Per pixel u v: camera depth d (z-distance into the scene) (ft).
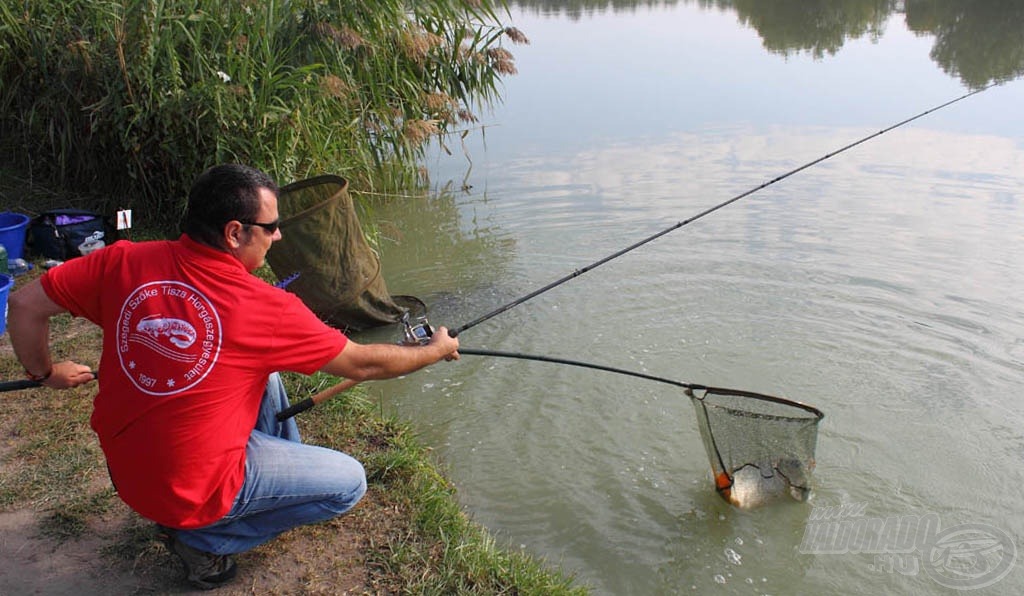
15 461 12.91
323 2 25.67
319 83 23.72
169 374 8.33
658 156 35.32
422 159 33.71
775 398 13.55
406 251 26.58
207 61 22.35
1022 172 31.99
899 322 20.70
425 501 12.37
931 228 26.73
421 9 29.09
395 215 29.86
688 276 23.86
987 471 14.93
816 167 33.22
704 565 12.69
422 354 10.15
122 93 22.76
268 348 8.70
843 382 18.07
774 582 12.38
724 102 44.32
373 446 13.96
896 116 40.70
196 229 8.52
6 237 20.40
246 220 8.53
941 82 47.32
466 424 16.70
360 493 10.62
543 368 18.95
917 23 64.85
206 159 22.45
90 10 24.00
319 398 10.87
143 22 22.86
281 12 24.75
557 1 94.17
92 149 24.77
